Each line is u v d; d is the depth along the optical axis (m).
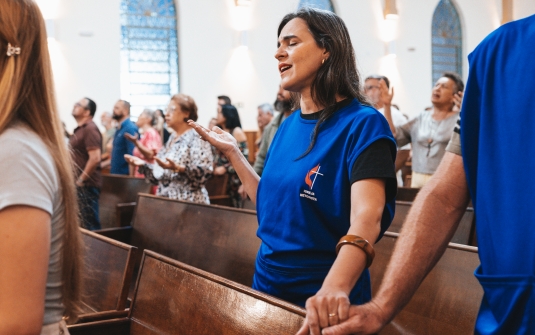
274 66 13.73
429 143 4.10
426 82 15.66
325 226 1.65
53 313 1.21
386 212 1.57
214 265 3.14
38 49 1.18
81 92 11.80
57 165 1.16
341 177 1.60
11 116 1.12
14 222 1.04
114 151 6.65
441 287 2.19
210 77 13.13
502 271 1.06
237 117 5.09
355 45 14.70
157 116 9.52
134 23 12.73
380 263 2.55
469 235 3.04
